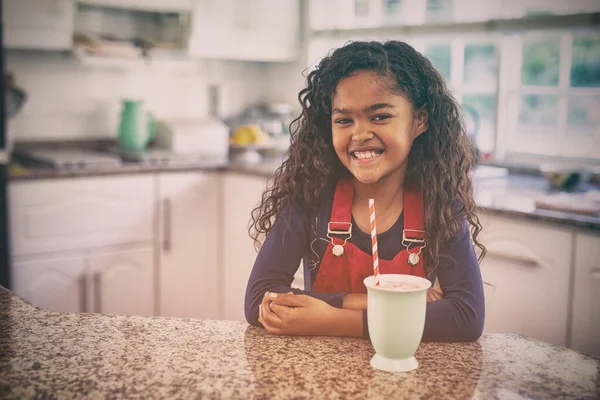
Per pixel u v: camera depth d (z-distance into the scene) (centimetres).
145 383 95
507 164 326
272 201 143
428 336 115
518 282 240
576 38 308
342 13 388
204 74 407
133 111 351
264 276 133
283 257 135
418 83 129
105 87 376
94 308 324
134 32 381
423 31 346
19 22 316
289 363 102
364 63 125
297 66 406
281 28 394
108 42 343
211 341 111
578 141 312
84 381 95
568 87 312
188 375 97
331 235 133
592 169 290
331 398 90
